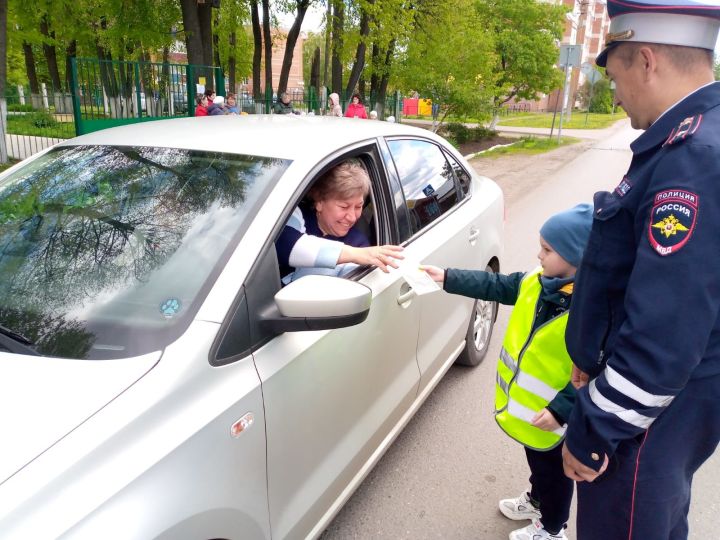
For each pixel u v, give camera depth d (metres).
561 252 1.96
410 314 2.70
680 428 1.50
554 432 2.07
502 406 2.21
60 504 1.21
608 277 1.48
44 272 1.82
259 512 1.71
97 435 1.31
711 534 2.66
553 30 26.53
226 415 1.55
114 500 1.28
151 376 1.46
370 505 2.75
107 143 2.40
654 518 1.55
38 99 12.50
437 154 3.48
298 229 2.23
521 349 2.09
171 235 1.86
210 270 1.73
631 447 1.52
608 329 1.52
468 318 3.68
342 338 2.11
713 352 1.44
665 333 1.27
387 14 16.92
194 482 1.45
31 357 1.52
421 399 3.01
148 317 1.63
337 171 2.31
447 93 18.23
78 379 1.43
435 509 2.74
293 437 1.86
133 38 17.42
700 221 1.25
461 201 3.58
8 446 1.25
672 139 1.35
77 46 28.16
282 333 1.83
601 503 1.61
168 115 13.20
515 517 2.68
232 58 28.58
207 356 1.56
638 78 1.46
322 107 20.09
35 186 2.22
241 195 1.97
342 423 2.18
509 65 26.22
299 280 1.76
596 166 15.62
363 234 2.57
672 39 1.39
